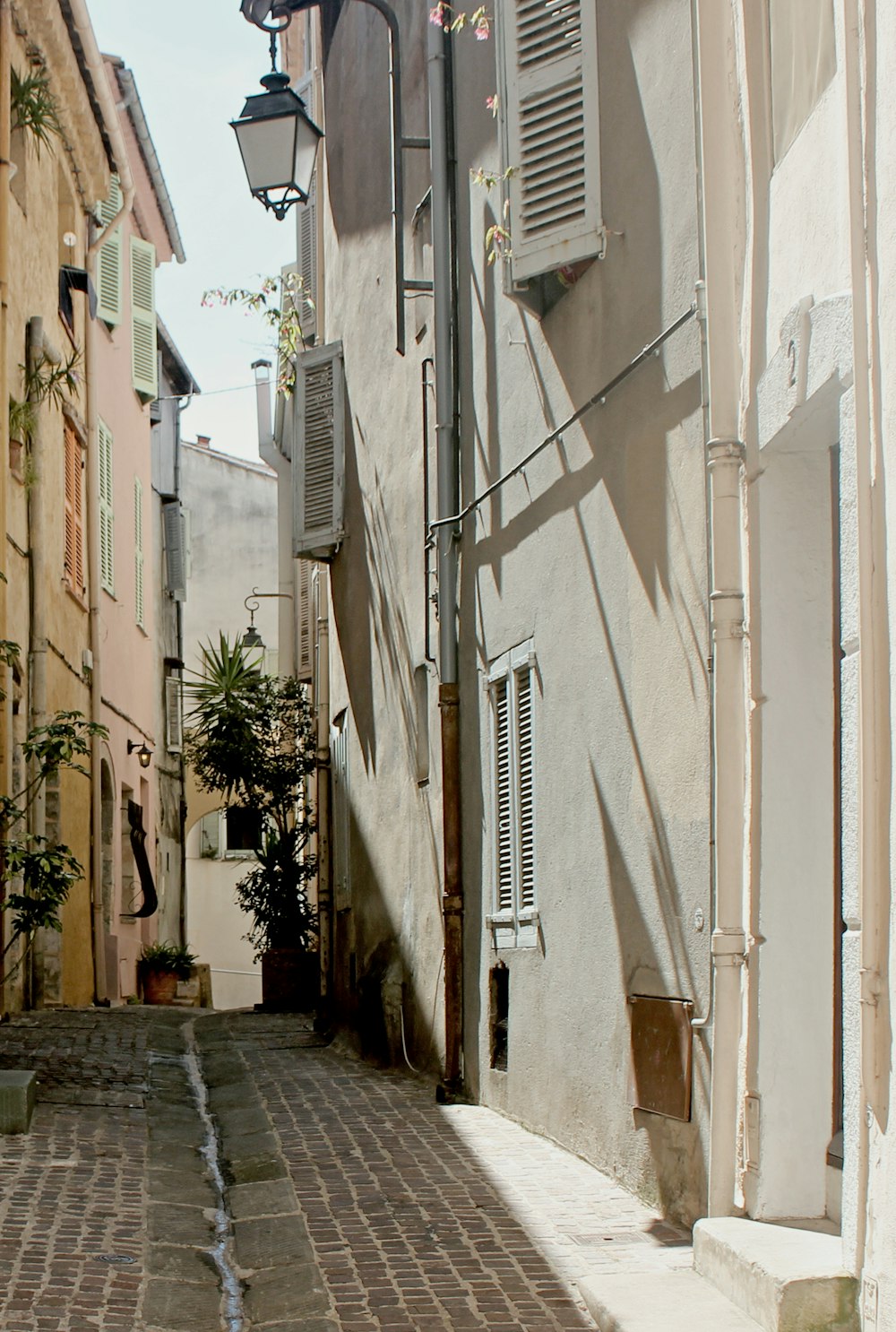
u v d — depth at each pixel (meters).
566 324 8.22
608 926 7.54
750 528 5.76
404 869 12.50
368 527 14.12
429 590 11.52
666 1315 4.89
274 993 19.48
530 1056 8.88
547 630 8.65
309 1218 6.60
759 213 5.73
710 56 6.05
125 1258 5.90
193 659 38.75
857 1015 4.53
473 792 10.38
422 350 12.05
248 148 10.89
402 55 12.84
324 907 16.69
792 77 5.45
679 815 6.60
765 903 5.58
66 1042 13.09
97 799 19.22
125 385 23.47
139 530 24.81
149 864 25.12
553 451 8.52
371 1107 9.92
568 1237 6.21
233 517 39.38
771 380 5.50
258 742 20.47
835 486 5.70
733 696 5.84
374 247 13.97
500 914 9.58
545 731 8.71
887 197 4.27
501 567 9.65
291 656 23.81
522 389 9.16
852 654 4.66
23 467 15.10
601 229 7.54
